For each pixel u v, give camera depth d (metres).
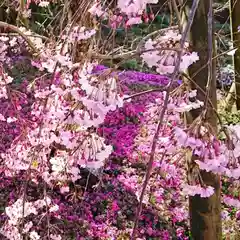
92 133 2.01
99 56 2.46
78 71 2.35
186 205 4.54
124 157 5.38
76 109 1.88
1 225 3.88
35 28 6.21
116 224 4.40
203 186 1.93
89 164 1.94
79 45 2.71
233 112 6.09
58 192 4.57
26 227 3.26
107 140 5.68
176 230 4.36
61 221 4.21
